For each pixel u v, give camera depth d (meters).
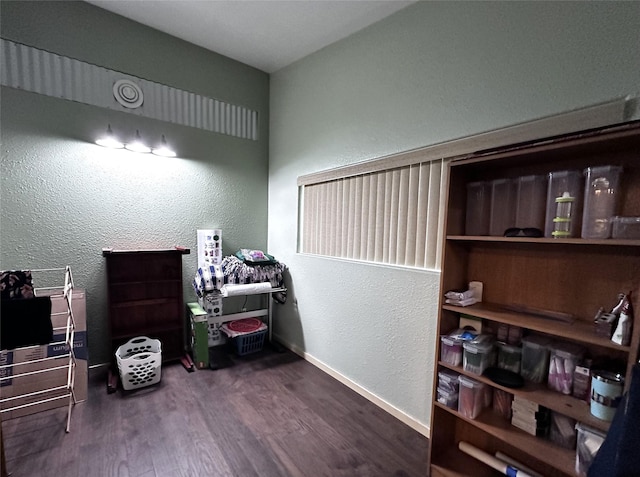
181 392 2.19
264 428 1.83
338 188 2.45
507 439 1.31
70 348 1.91
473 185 1.57
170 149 2.66
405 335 1.93
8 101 2.01
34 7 2.05
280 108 3.07
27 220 2.12
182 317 2.68
